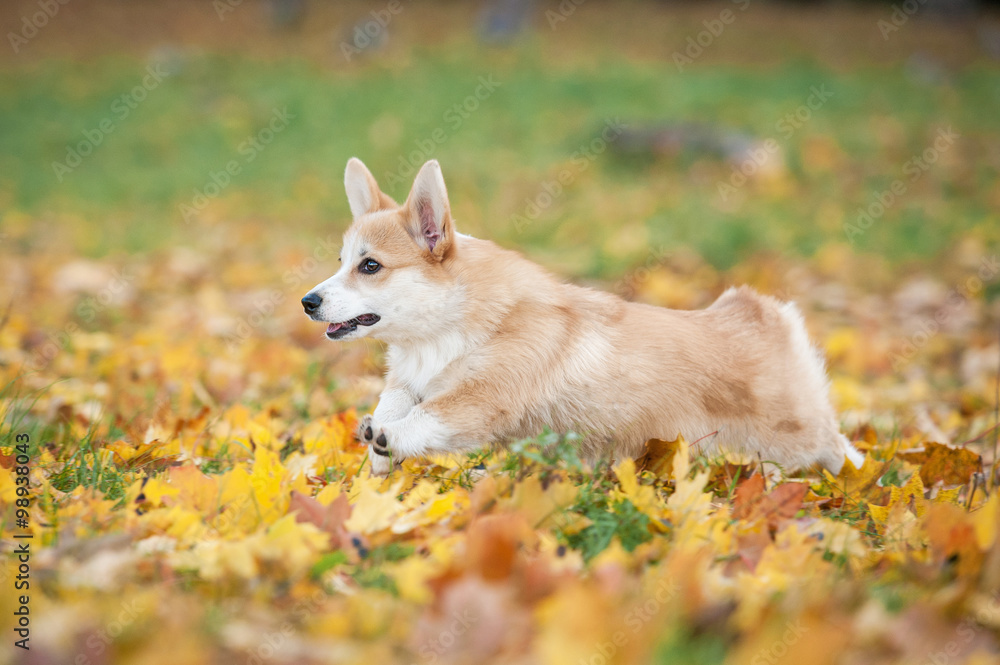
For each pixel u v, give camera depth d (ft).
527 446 13.73
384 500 11.12
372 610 8.84
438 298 14.58
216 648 8.44
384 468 13.99
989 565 9.78
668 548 10.86
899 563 10.61
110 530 10.87
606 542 10.75
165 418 17.25
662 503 12.04
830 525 11.36
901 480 15.19
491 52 73.05
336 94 61.98
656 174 45.80
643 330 14.93
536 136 52.06
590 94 60.18
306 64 70.69
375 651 8.30
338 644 8.57
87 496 12.03
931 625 9.11
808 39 79.46
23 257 36.29
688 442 14.74
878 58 73.20
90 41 77.36
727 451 14.92
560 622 8.38
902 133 51.31
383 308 14.66
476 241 15.74
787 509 11.83
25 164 51.01
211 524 11.30
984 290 30.76
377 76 66.64
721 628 8.89
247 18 83.92
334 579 9.88
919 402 22.21
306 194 45.70
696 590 8.98
